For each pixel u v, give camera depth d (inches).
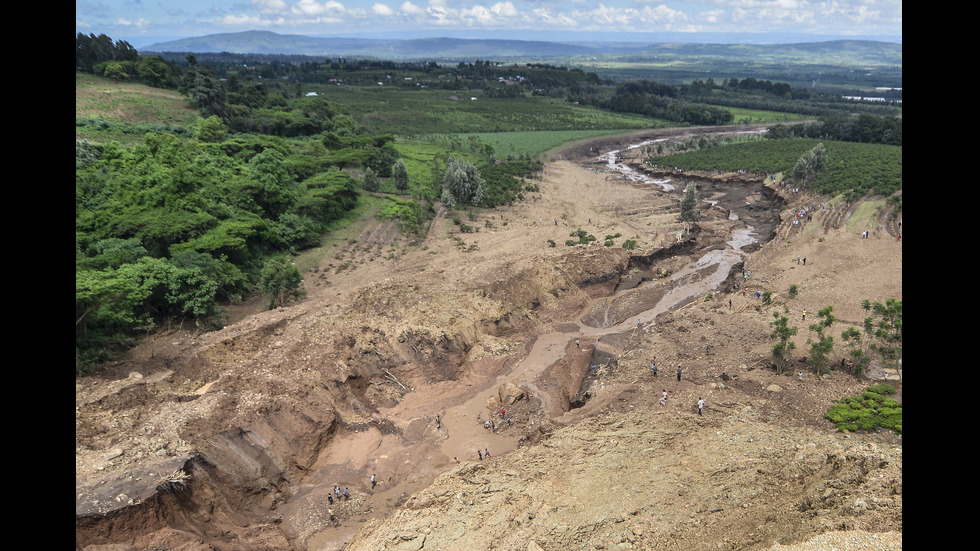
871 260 3181.6
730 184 5605.3
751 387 2020.2
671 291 3245.6
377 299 2532.0
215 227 3112.7
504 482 1496.1
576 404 2164.1
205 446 1546.5
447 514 1363.2
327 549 1455.5
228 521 1480.1
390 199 4613.7
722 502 1211.2
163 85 6309.1
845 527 936.9
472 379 2287.2
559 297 3051.2
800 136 7386.8
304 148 5447.8
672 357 2325.3
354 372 2105.1
